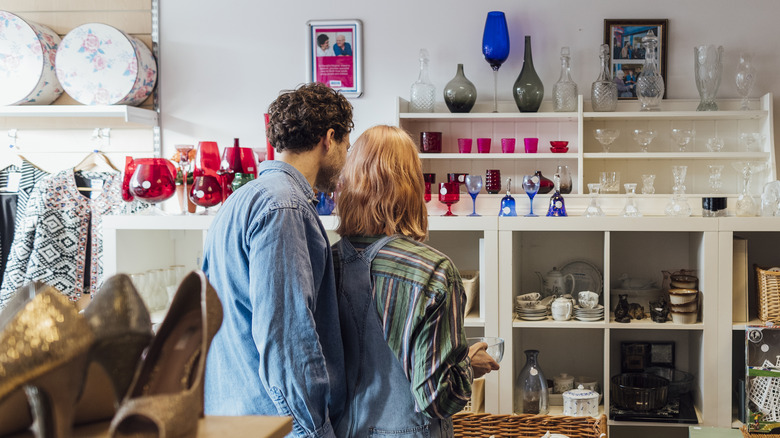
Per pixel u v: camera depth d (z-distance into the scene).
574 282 3.34
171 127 3.52
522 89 3.15
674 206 2.97
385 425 1.52
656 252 3.30
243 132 3.48
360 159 1.63
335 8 3.40
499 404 2.94
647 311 3.13
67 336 0.58
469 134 3.36
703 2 3.21
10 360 0.55
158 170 3.05
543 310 3.03
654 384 3.08
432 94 3.21
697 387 3.02
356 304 1.57
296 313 1.46
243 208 1.57
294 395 1.43
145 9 3.52
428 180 3.20
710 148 3.13
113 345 0.66
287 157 1.72
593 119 3.25
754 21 3.18
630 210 3.00
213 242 1.66
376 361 1.54
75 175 3.44
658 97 3.12
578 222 2.90
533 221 2.91
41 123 3.61
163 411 0.61
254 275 1.49
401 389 1.52
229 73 3.48
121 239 3.12
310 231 1.57
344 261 1.61
